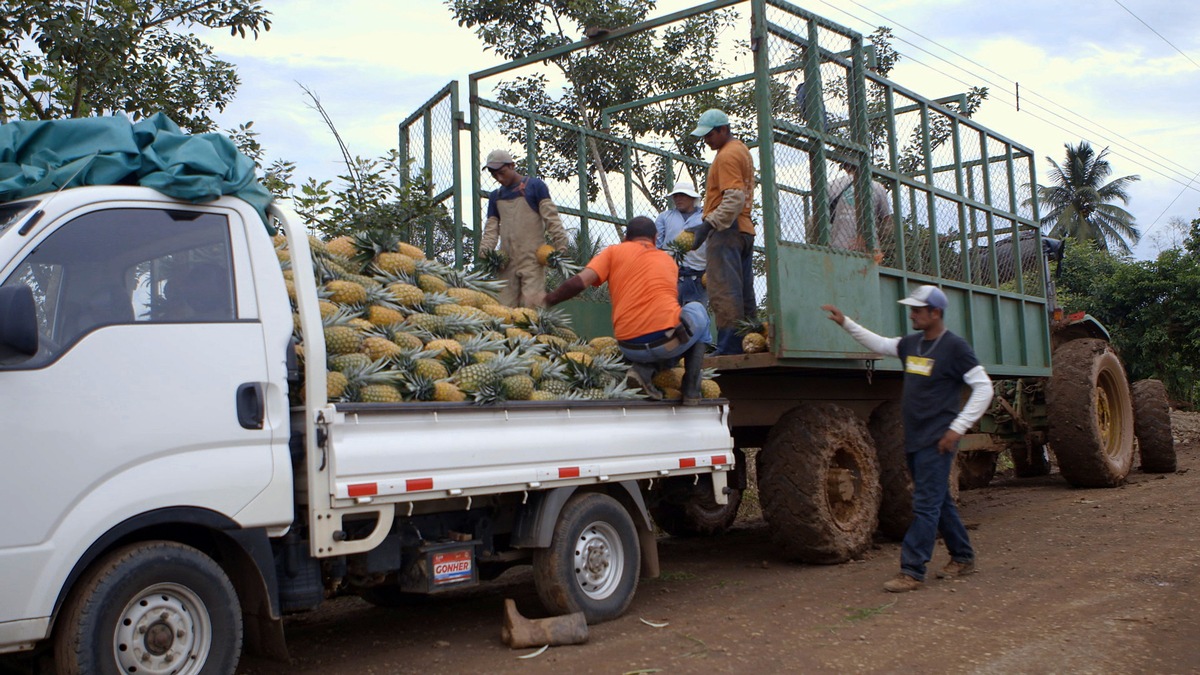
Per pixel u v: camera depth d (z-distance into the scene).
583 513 6.21
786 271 7.50
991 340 10.61
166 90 10.41
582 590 6.20
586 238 10.61
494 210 8.92
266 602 4.79
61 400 4.28
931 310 7.04
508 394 6.00
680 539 10.20
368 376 5.43
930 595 6.74
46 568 4.16
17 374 4.20
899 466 8.83
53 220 4.46
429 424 5.41
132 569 4.39
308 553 5.04
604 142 11.43
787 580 7.55
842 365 8.12
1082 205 49.41
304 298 5.06
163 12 9.97
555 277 9.28
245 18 9.98
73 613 4.25
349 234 8.02
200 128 10.58
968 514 10.57
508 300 8.73
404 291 6.55
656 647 5.69
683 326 6.71
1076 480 11.93
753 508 12.20
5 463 4.12
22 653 4.42
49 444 4.22
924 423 7.03
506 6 15.66
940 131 10.12
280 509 4.81
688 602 6.91
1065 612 6.08
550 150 10.59
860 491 8.24
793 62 7.94
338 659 5.73
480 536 6.05
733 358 7.63
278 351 4.94
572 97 15.70
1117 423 12.43
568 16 15.84
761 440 9.34
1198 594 6.37
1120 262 29.80
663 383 7.11
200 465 4.59
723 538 10.14
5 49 9.22
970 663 5.13
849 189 8.42
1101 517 9.66
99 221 4.58
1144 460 13.48
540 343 7.00
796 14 7.96
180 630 4.54
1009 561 7.77
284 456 4.87
